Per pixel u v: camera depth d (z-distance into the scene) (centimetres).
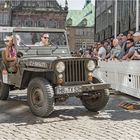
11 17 10769
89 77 836
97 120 783
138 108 940
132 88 1141
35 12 11006
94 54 1820
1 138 631
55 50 977
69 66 810
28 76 891
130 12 4119
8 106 973
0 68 1050
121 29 4597
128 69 1173
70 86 798
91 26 11769
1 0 10612
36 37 973
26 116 828
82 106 969
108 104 1012
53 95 791
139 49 1170
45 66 800
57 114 853
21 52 939
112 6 5284
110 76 1377
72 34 11706
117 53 1356
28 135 651
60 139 619
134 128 701
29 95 832
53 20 11144
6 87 1055
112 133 660
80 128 703
